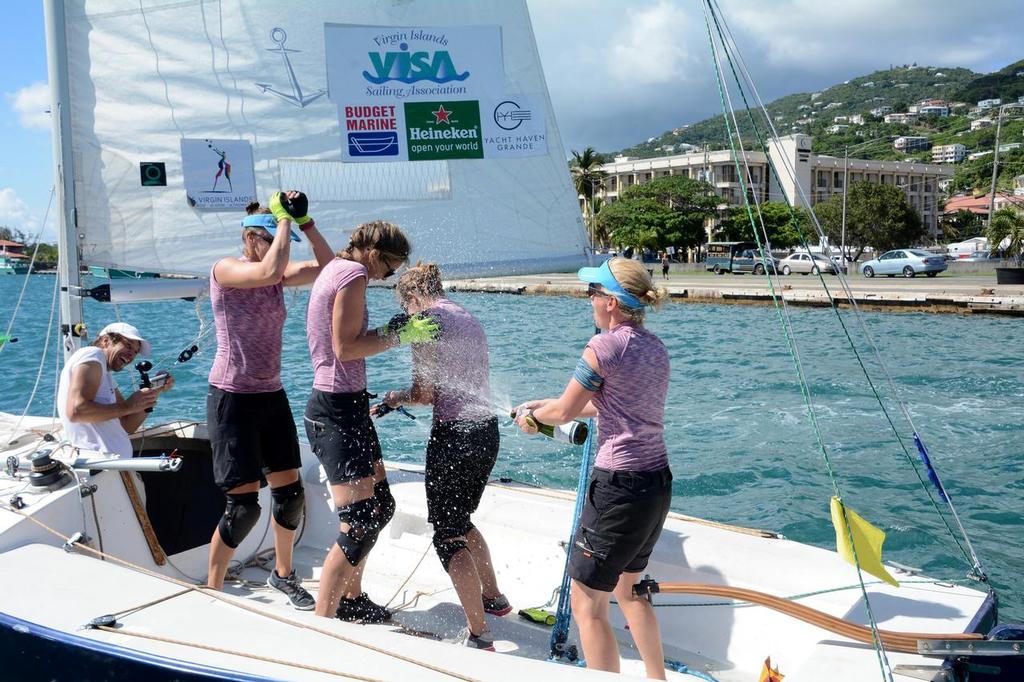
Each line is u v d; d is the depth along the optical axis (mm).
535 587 3152
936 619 2334
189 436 3426
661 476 2248
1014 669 1930
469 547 2949
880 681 1938
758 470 6535
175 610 2199
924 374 11281
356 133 3613
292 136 3561
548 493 3676
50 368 10672
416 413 7695
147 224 3449
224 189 3512
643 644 2381
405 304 2793
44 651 2107
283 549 3195
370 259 2738
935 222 89062
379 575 3449
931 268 29641
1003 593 4227
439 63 3672
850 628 2146
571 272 3963
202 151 3471
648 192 58688
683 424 8273
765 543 2918
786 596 2619
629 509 2205
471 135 3732
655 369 2236
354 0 3557
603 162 66750
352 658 1969
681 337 16406
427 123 3686
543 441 7035
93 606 2205
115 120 3385
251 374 2959
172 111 3434
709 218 59062
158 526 3273
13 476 2900
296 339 12500
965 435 7766
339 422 2758
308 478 3746
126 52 3373
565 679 1880
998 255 33594
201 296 3537
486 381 2760
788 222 46562
